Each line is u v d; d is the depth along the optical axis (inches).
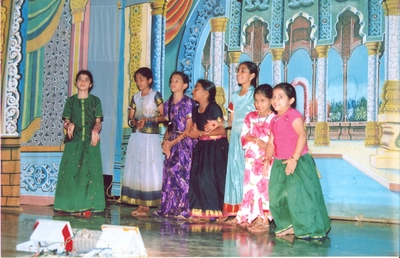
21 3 280.2
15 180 270.7
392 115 222.8
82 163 239.5
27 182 282.8
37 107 284.0
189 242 172.9
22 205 278.2
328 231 190.1
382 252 160.4
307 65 241.1
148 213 237.6
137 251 150.9
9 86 276.1
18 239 176.9
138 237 152.5
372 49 227.9
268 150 195.2
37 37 285.0
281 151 187.8
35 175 281.4
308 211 181.3
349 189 230.2
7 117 274.5
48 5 285.0
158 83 271.1
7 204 269.3
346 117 232.4
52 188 277.9
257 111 205.5
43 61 285.7
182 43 267.4
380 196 224.1
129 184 241.3
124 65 277.0
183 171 230.5
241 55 255.4
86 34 281.1
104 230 156.1
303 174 183.9
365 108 228.7
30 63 285.0
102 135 278.1
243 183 207.2
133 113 242.7
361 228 207.3
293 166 182.2
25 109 284.0
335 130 234.1
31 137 283.7
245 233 191.9
